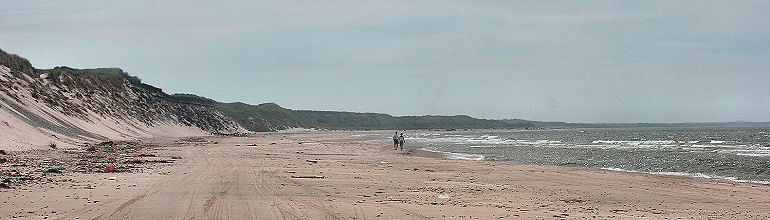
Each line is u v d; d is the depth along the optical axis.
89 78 74.19
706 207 13.71
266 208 11.45
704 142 62.50
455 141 75.06
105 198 12.28
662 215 11.91
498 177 21.05
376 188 16.14
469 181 19.25
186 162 25.58
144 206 11.32
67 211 10.47
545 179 20.50
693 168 26.92
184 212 10.72
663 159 33.22
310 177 19.00
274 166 23.95
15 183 13.98
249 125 159.75
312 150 42.38
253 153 35.62
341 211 11.18
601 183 19.38
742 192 16.95
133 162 24.20
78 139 42.38
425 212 11.20
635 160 32.88
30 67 58.22
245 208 11.39
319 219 10.19
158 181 16.23
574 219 10.77
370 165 26.36
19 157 24.45
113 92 79.69
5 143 29.53
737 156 34.81
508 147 53.03
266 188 15.25
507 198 14.66
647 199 15.20
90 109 60.91
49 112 46.62
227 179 17.55
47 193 12.58
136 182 15.77
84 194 12.75
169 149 39.16
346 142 67.94
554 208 12.77
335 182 17.53
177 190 14.19
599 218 11.02
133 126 71.31
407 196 14.38
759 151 40.97
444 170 24.14
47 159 24.23
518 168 25.77
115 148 37.69
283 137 94.56
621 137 92.75
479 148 50.88
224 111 153.38
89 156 27.78
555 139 83.88
